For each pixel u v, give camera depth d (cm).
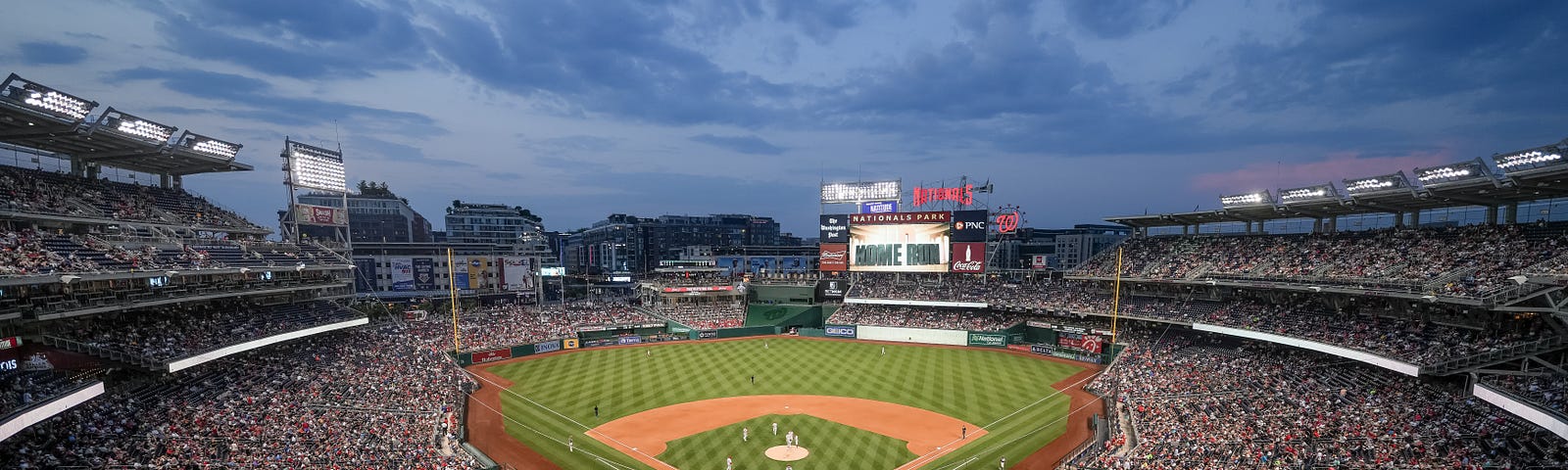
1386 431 3394
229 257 5038
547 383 5691
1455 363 3650
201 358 4103
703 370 6225
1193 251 6862
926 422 4497
